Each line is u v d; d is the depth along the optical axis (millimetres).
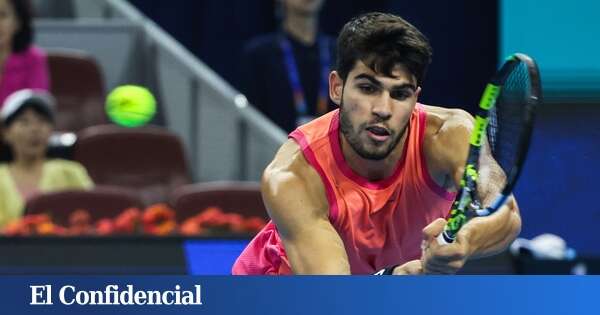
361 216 4645
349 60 4363
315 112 10172
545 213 10992
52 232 7562
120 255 6859
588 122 11195
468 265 7180
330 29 12859
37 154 8852
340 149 4586
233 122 10664
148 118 10695
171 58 11398
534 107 4027
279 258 5098
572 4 11508
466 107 12250
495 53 12156
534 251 7707
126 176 9594
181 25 13125
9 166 8805
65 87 10602
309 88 10172
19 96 8852
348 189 4613
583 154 11078
